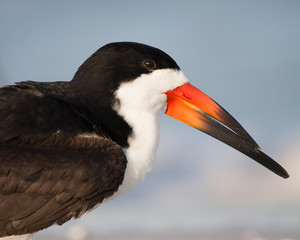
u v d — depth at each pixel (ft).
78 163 25.73
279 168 30.07
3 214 25.17
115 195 27.96
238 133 29.68
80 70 28.32
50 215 25.80
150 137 28.12
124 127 27.63
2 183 24.89
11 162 25.00
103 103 27.58
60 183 25.53
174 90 29.45
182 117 29.78
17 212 25.29
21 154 25.21
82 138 26.30
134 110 27.89
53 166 25.45
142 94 27.99
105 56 27.84
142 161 28.02
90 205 26.32
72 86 28.09
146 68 28.07
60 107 26.58
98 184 25.99
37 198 25.36
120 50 27.91
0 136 25.30
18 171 25.03
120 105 27.68
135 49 28.07
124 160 26.81
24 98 26.35
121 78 27.71
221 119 29.63
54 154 25.63
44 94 27.07
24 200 25.22
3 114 25.75
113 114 27.58
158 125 28.99
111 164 26.27
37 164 25.26
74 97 27.58
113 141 27.04
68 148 25.95
